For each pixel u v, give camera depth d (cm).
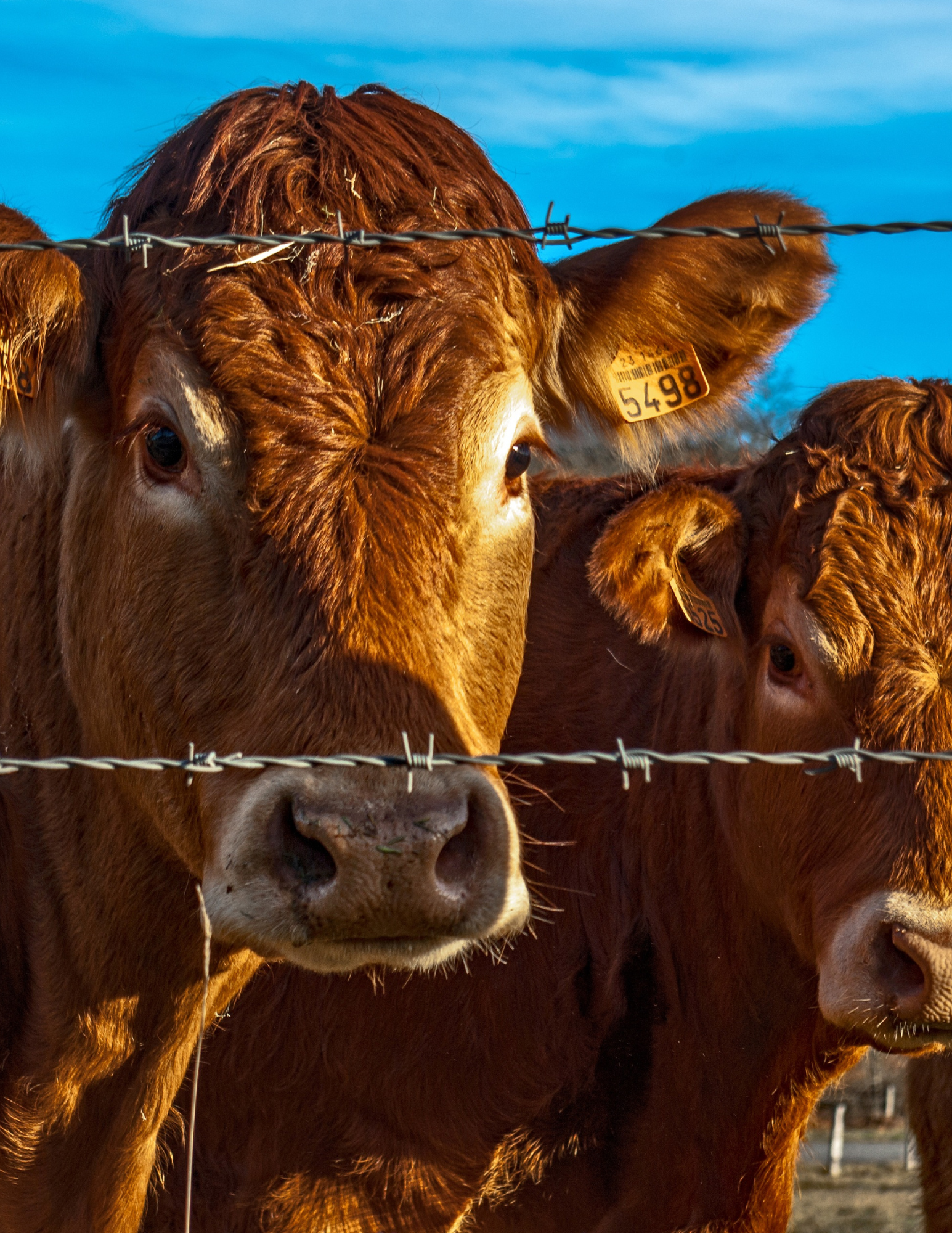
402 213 435
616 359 549
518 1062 650
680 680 684
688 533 602
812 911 568
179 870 463
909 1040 514
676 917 666
